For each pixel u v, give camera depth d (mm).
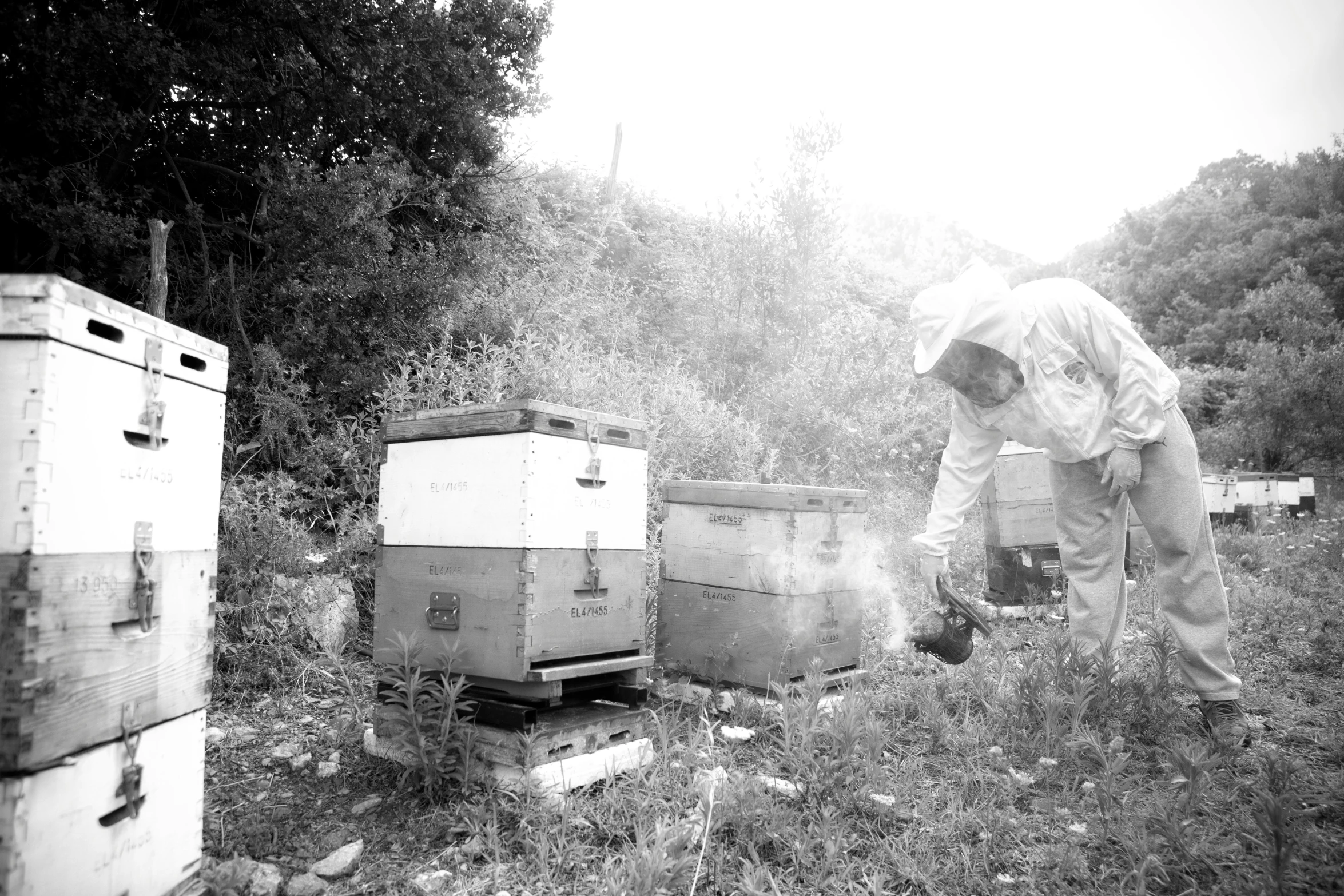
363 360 6340
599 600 3049
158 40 5105
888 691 3998
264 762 3170
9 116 4957
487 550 2863
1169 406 3324
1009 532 6023
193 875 2062
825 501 3854
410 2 7000
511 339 7277
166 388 1924
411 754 2928
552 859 2359
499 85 7781
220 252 6449
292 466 5570
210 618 2121
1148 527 3398
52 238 5207
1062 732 3141
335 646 4441
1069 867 2213
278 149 6484
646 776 2877
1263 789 2465
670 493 4125
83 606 1655
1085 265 40125
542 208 12023
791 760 2838
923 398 9258
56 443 1581
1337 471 18797
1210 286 35625
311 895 2199
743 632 3787
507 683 2828
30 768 1524
